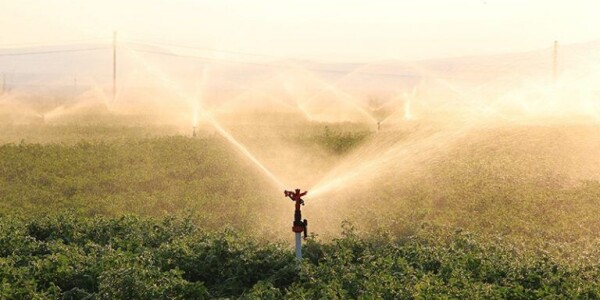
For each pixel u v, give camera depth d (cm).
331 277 1427
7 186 2750
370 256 1545
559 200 2470
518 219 2159
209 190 2784
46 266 1488
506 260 1539
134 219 1941
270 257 1573
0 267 1467
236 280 1514
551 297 1316
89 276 1447
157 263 1548
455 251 1606
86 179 2878
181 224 1884
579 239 1923
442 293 1317
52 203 2489
